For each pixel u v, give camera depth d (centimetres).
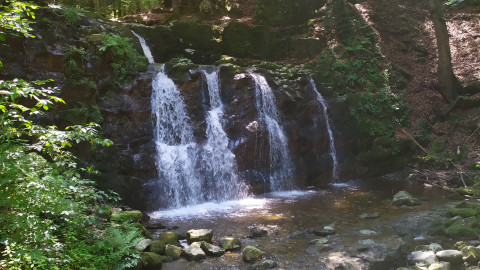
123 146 932
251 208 930
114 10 1880
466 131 1305
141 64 1057
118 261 542
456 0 1330
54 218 521
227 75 1137
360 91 1312
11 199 412
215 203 977
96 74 954
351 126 1235
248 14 1602
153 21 1552
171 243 688
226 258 654
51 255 462
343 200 991
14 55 838
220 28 1382
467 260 643
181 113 1045
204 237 706
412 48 1548
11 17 454
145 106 993
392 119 1298
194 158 1002
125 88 984
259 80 1148
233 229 783
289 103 1168
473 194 998
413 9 1705
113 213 731
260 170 1088
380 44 1482
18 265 431
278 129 1130
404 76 1446
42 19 913
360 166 1216
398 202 945
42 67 872
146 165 930
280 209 920
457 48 1551
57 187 471
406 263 656
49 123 841
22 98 812
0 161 400
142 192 901
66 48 921
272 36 1393
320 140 1173
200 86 1082
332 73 1312
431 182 1139
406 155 1265
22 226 411
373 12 1590
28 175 440
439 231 761
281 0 1445
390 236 729
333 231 754
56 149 481
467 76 1430
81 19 1048
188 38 1334
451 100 1382
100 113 923
